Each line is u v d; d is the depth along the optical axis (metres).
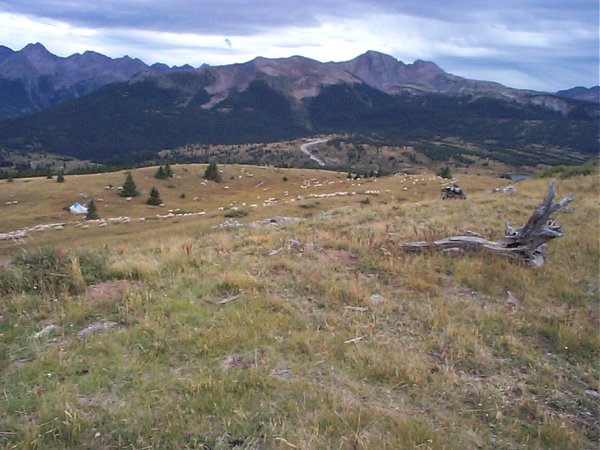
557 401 5.70
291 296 8.16
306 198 61.94
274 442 4.38
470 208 17.95
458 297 8.63
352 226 14.99
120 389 5.13
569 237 12.99
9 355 5.79
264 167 116.50
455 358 6.43
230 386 5.19
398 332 7.10
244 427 4.58
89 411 4.73
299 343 6.33
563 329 7.47
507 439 4.86
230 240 12.95
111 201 79.75
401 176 84.31
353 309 7.75
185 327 6.55
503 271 9.85
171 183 93.31
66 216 69.19
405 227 14.43
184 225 44.47
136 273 8.88
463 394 5.57
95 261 8.95
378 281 9.20
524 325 7.66
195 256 10.12
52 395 4.93
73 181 88.88
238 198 87.12
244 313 7.09
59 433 4.32
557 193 21.95
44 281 7.97
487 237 12.53
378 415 4.90
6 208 73.31
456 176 91.56
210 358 5.86
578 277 10.19
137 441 4.28
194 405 4.86
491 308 8.28
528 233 10.54
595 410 5.62
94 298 7.58
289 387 5.27
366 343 6.56
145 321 6.60
